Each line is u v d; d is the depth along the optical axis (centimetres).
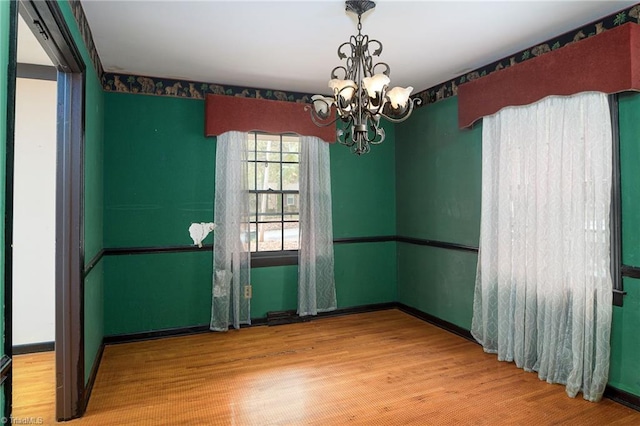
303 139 410
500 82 304
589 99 248
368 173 455
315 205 415
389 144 466
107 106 350
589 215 249
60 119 223
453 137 377
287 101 409
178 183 374
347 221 445
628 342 239
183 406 240
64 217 224
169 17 243
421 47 294
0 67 107
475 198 352
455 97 373
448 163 384
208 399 249
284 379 278
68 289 225
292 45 288
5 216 111
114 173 352
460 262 370
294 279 419
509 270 305
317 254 420
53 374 288
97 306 301
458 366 299
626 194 240
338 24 254
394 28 260
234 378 279
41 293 333
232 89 392
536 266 284
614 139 244
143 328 361
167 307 370
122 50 297
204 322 383
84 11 234
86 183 246
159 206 368
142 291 361
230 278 383
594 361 248
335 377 281
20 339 328
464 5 229
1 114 108
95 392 258
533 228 286
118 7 229
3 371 107
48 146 336
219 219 381
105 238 349
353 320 421
